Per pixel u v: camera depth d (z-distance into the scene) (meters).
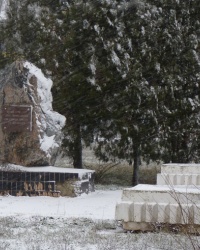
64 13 28.62
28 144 22.56
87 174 22.31
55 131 23.28
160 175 16.59
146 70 27.86
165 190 12.89
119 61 27.41
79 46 28.00
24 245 11.26
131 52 27.89
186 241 11.16
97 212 17.22
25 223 14.25
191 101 27.92
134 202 12.91
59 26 28.36
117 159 30.75
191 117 28.11
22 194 21.38
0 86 23.05
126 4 28.19
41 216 15.66
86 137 28.56
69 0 29.47
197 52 28.73
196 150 28.62
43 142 22.67
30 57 28.47
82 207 18.39
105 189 25.30
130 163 28.56
